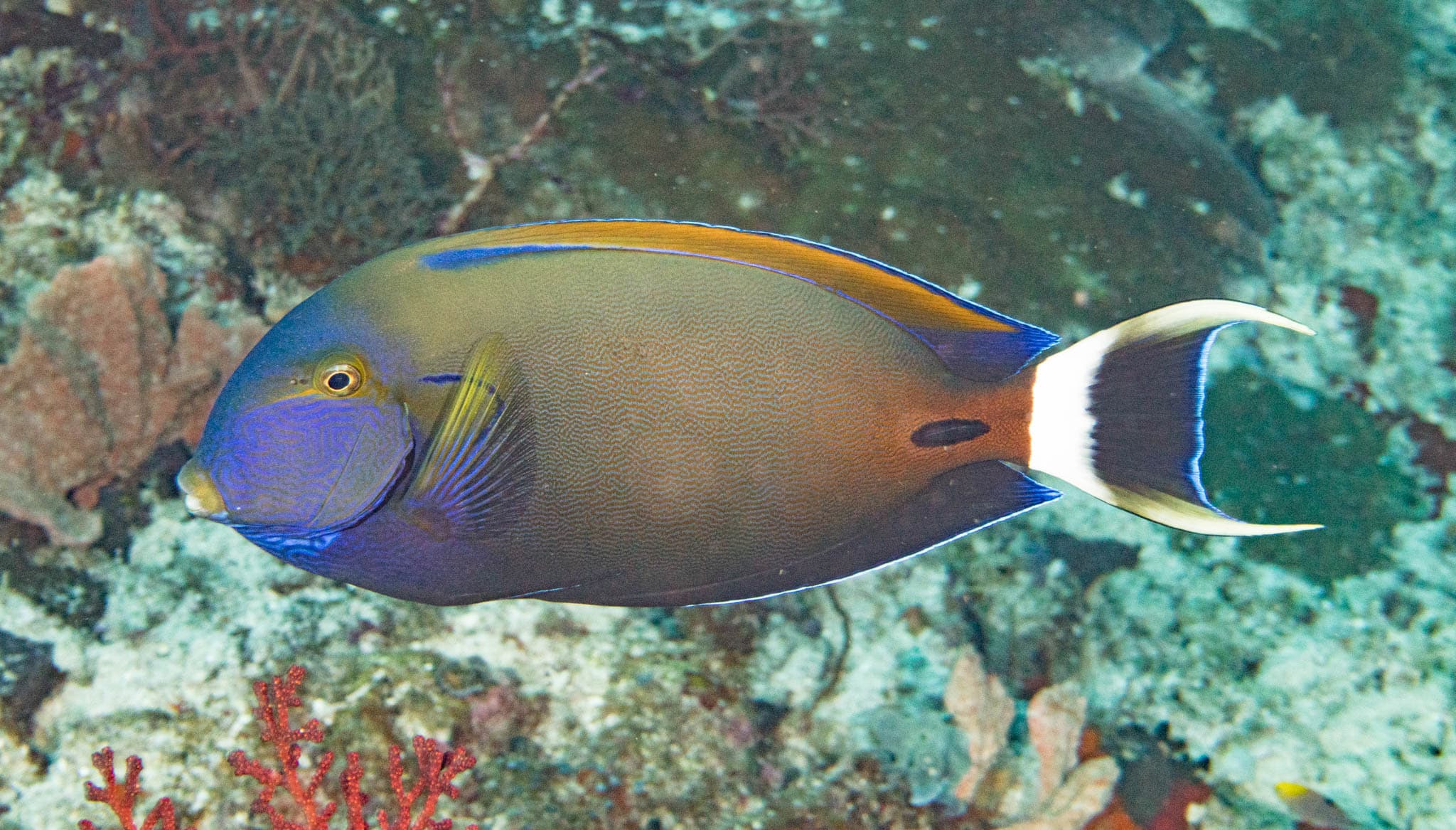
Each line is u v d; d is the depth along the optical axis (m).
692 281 0.65
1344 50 1.97
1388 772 1.18
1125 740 1.14
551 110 1.40
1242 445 1.55
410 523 0.66
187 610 0.93
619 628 1.00
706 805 0.90
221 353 1.07
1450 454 1.58
